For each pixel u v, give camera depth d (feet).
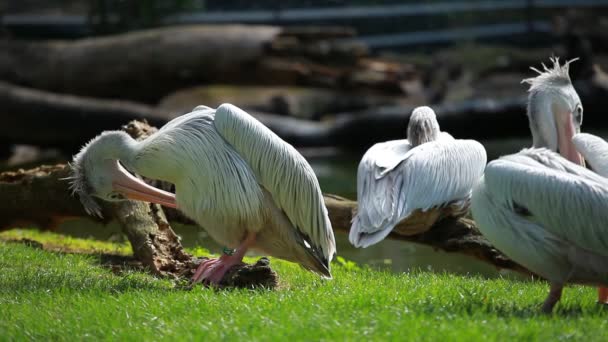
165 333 23.93
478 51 119.55
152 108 92.84
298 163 33.30
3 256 37.83
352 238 37.52
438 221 41.57
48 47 98.68
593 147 28.78
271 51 98.99
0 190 44.62
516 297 29.25
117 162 34.17
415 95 104.06
